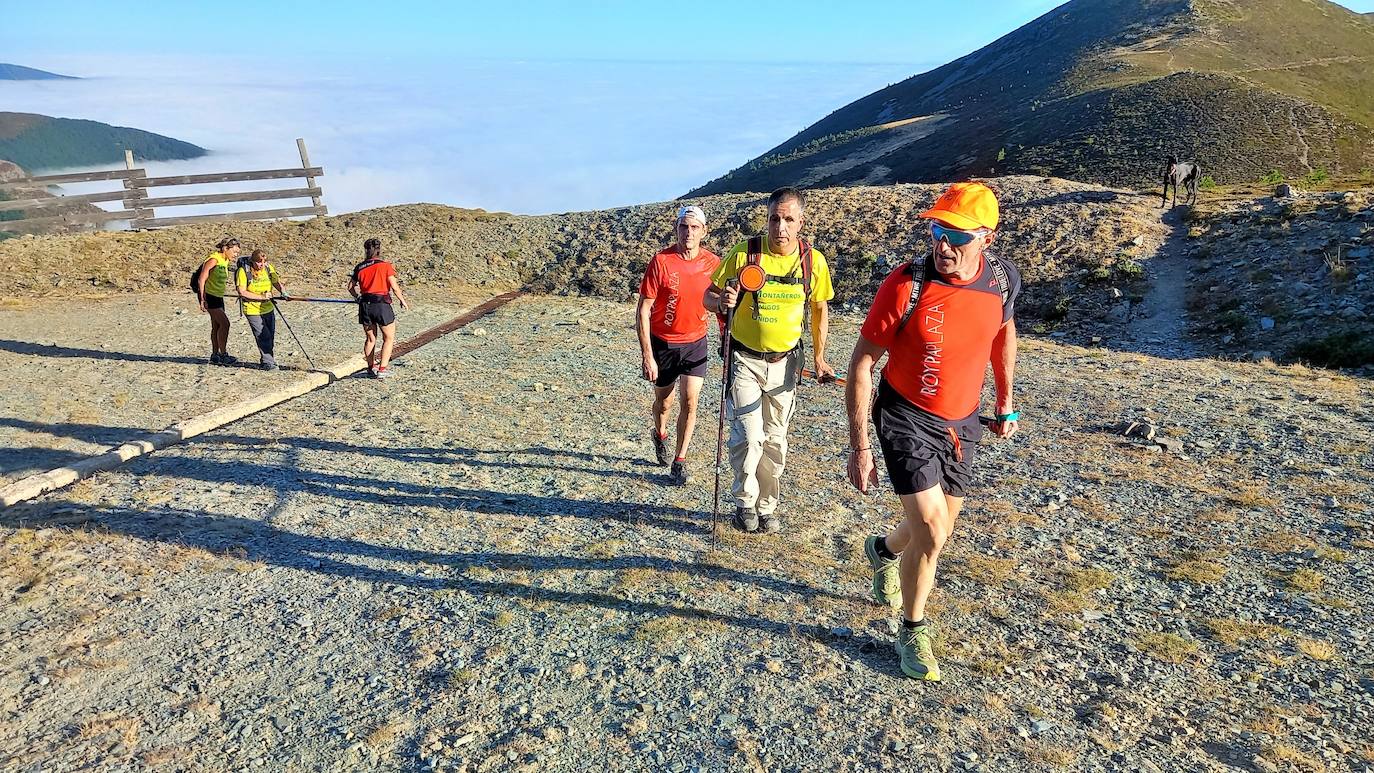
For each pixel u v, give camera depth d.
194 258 21.55
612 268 21.41
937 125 129.88
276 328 15.54
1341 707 3.56
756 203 23.42
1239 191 22.67
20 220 22.69
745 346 5.21
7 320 15.85
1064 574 4.92
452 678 3.92
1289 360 12.72
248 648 4.26
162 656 4.19
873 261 19.53
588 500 6.32
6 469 7.39
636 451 7.69
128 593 4.85
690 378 6.41
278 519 5.99
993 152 96.25
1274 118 84.69
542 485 6.70
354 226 23.97
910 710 3.59
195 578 5.05
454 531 5.73
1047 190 21.80
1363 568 4.86
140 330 14.99
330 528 5.81
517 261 22.53
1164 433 7.91
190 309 17.22
